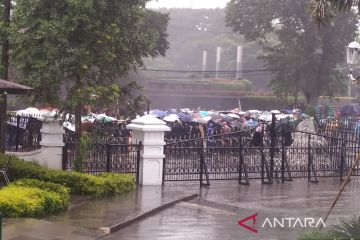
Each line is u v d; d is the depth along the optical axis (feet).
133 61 47.80
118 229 32.35
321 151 59.62
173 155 51.98
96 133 48.47
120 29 45.16
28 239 27.71
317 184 54.75
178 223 34.91
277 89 169.07
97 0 43.21
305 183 55.31
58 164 50.83
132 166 49.08
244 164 53.78
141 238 30.48
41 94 45.60
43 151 50.78
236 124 96.78
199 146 55.06
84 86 46.32
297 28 161.17
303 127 83.05
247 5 166.40
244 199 45.24
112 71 46.32
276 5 161.27
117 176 44.98
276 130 60.44
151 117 49.70
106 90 44.14
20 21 44.01
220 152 54.54
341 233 27.09
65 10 43.62
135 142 49.85
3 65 49.83
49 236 28.76
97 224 32.37
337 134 81.51
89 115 49.80
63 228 30.78
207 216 37.58
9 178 41.83
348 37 159.12
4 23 47.09
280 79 167.53
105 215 34.96
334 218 37.81
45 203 34.06
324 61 162.50
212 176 54.90
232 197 45.96
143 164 48.52
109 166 48.24
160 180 49.29
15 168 41.96
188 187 49.44
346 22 157.69
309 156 57.47
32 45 43.93
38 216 33.32
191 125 88.84
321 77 163.53
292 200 45.44
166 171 51.65
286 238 31.42
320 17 34.42
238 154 55.01
